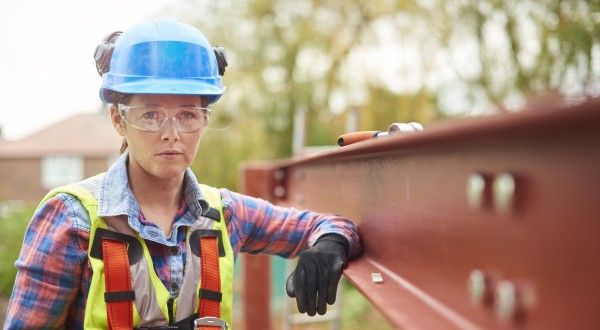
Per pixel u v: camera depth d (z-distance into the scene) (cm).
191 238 189
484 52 1002
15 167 3472
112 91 184
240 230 206
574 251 77
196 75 180
